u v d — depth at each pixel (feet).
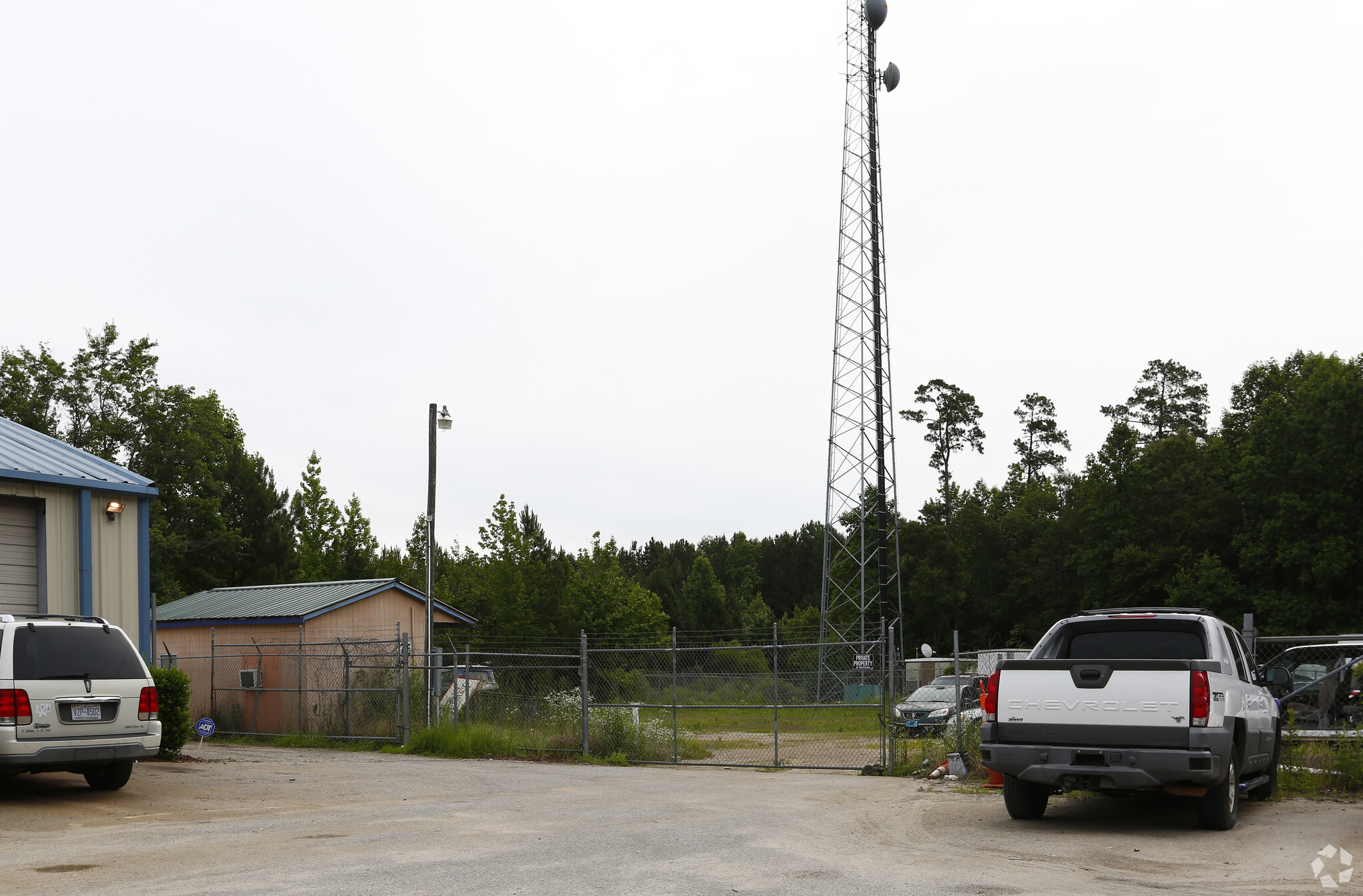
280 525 187.62
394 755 67.97
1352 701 50.60
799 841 31.07
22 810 37.88
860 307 153.17
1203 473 203.00
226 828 33.99
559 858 28.04
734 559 437.17
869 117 151.74
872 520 241.96
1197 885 24.44
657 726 69.36
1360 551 155.43
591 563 181.78
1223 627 36.99
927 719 75.41
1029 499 268.82
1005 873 25.86
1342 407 157.07
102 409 147.64
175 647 92.22
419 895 23.22
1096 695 32.42
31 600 53.06
